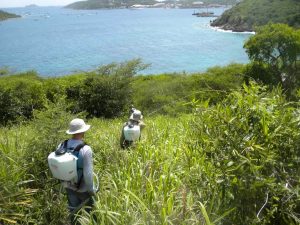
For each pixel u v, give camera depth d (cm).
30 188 558
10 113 2798
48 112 600
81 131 486
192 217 438
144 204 449
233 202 446
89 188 475
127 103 3275
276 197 427
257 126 473
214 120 491
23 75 4550
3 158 579
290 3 17675
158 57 11669
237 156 447
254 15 18238
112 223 443
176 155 635
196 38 16638
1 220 473
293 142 469
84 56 12975
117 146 733
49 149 571
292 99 593
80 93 3155
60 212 520
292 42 4859
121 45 15762
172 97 3822
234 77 4512
